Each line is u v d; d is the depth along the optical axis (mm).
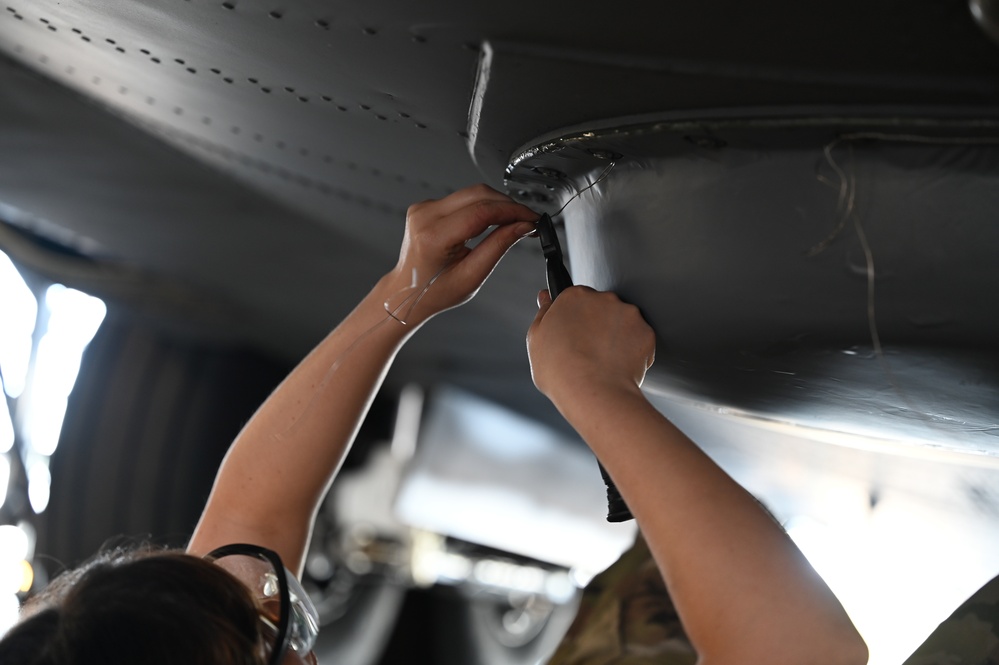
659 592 1787
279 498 1209
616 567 1881
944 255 854
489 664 4504
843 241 891
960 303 866
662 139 945
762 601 805
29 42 1623
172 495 3482
